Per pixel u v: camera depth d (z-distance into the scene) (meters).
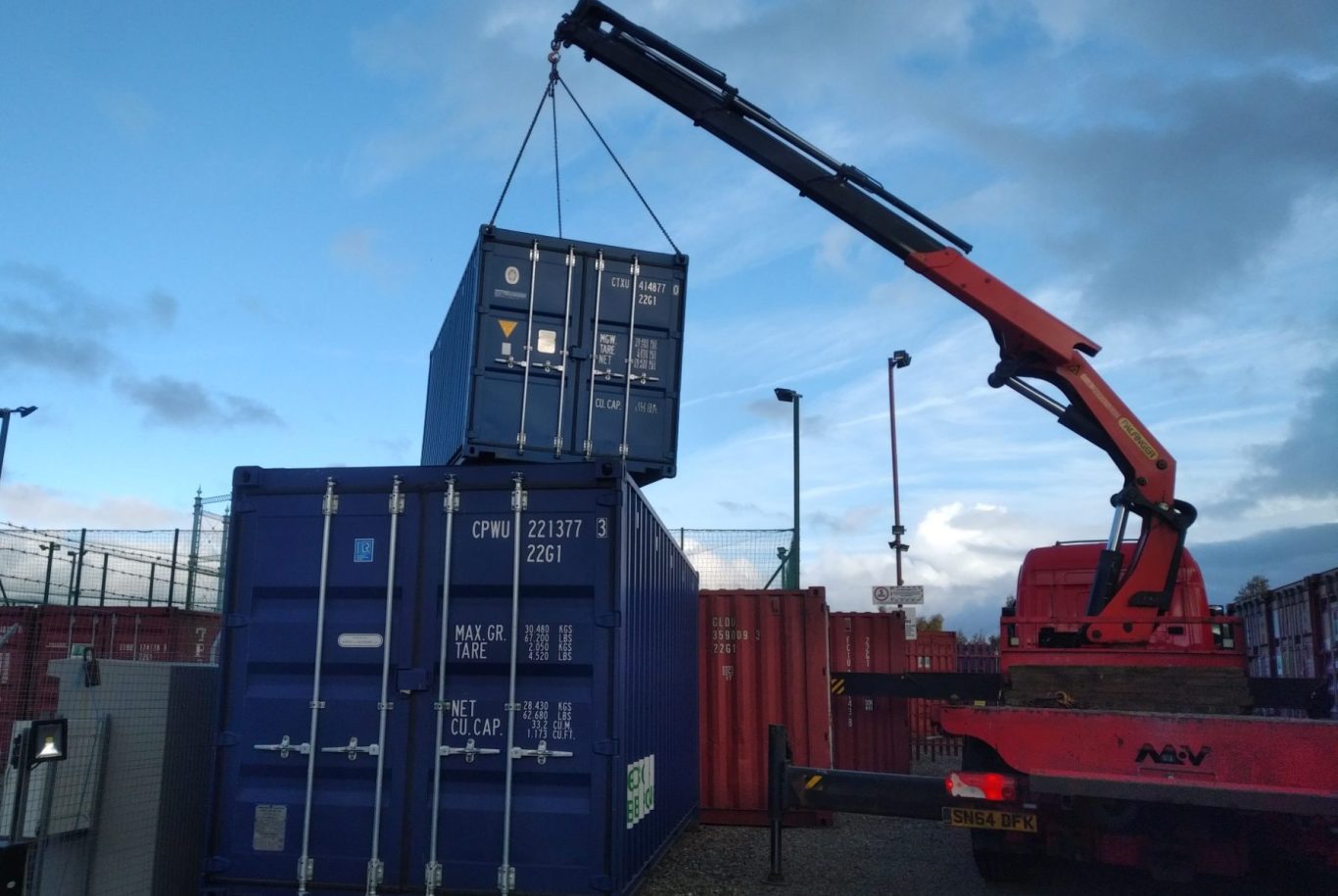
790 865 10.06
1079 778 6.93
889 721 14.63
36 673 14.76
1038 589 11.98
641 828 7.62
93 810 7.51
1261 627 12.50
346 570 7.09
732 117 10.78
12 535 17.56
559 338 9.86
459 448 9.70
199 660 15.95
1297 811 6.38
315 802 6.80
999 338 10.21
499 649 6.87
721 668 13.19
